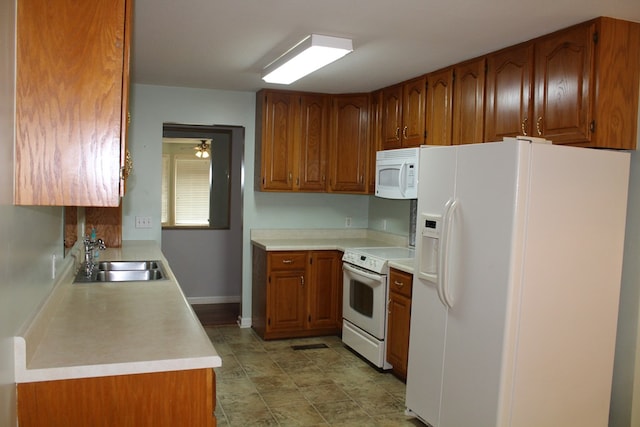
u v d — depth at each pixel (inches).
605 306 103.6
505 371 94.9
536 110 112.6
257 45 126.6
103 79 63.3
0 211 52.4
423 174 119.2
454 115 140.1
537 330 96.9
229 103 193.2
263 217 203.0
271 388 142.2
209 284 238.7
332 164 193.5
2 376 54.9
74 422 65.2
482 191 100.4
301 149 191.2
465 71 135.5
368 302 161.3
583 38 101.3
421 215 119.2
